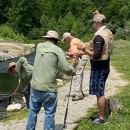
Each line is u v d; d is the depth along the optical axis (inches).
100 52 207.5
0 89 474.6
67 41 295.9
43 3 2586.1
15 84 516.4
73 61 315.9
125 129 218.1
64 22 2260.1
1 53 996.6
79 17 2464.3
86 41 1540.4
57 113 285.6
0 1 2495.1
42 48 208.2
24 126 263.3
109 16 2224.4
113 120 234.4
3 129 259.6
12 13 2361.0
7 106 343.0
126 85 398.3
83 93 359.6
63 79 479.2
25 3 2317.9
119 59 666.2
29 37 2202.3
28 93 324.5
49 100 206.8
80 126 237.5
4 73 637.3
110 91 367.9
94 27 215.2
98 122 230.5
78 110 291.7
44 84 203.6
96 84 216.4
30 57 1003.9
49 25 2261.3
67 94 363.9
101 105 222.8
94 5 2657.5
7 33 1726.1
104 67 214.5
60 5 2615.7
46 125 211.2
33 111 214.4
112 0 2342.5
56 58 204.7
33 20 2397.9
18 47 1191.6
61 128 245.4
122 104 267.3
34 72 208.5
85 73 514.0
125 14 1857.8
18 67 307.4
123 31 1412.4
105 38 208.5
